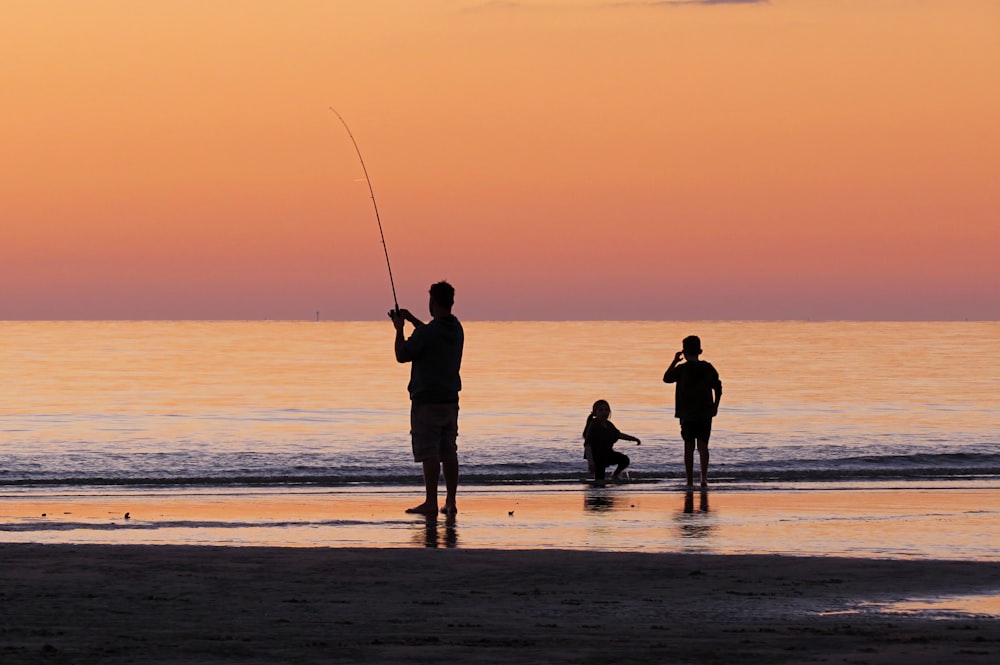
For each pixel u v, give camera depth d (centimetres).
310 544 2988
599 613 2117
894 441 7312
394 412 10069
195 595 2241
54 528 3294
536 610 2141
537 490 4475
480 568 2552
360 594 2277
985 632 1920
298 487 4606
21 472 5456
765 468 5756
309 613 2088
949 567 2578
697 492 4391
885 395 12219
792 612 2138
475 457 6116
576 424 8844
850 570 2550
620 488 4553
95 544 2852
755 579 2447
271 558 2642
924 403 11138
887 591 2334
